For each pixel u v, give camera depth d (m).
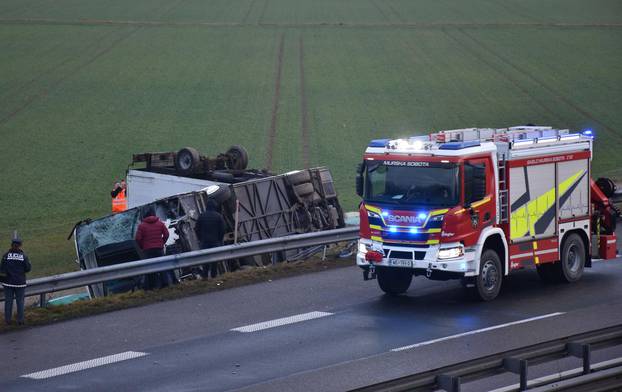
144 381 22.44
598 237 33.75
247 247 34.06
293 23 136.62
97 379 22.72
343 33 129.12
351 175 63.94
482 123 80.56
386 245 29.23
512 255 30.47
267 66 107.56
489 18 141.75
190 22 136.38
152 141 75.50
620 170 63.44
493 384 21.55
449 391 17.02
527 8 151.75
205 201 38.00
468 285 29.44
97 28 130.25
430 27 134.12
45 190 61.88
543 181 31.38
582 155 32.81
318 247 39.56
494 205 29.69
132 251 36.97
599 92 94.19
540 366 22.91
